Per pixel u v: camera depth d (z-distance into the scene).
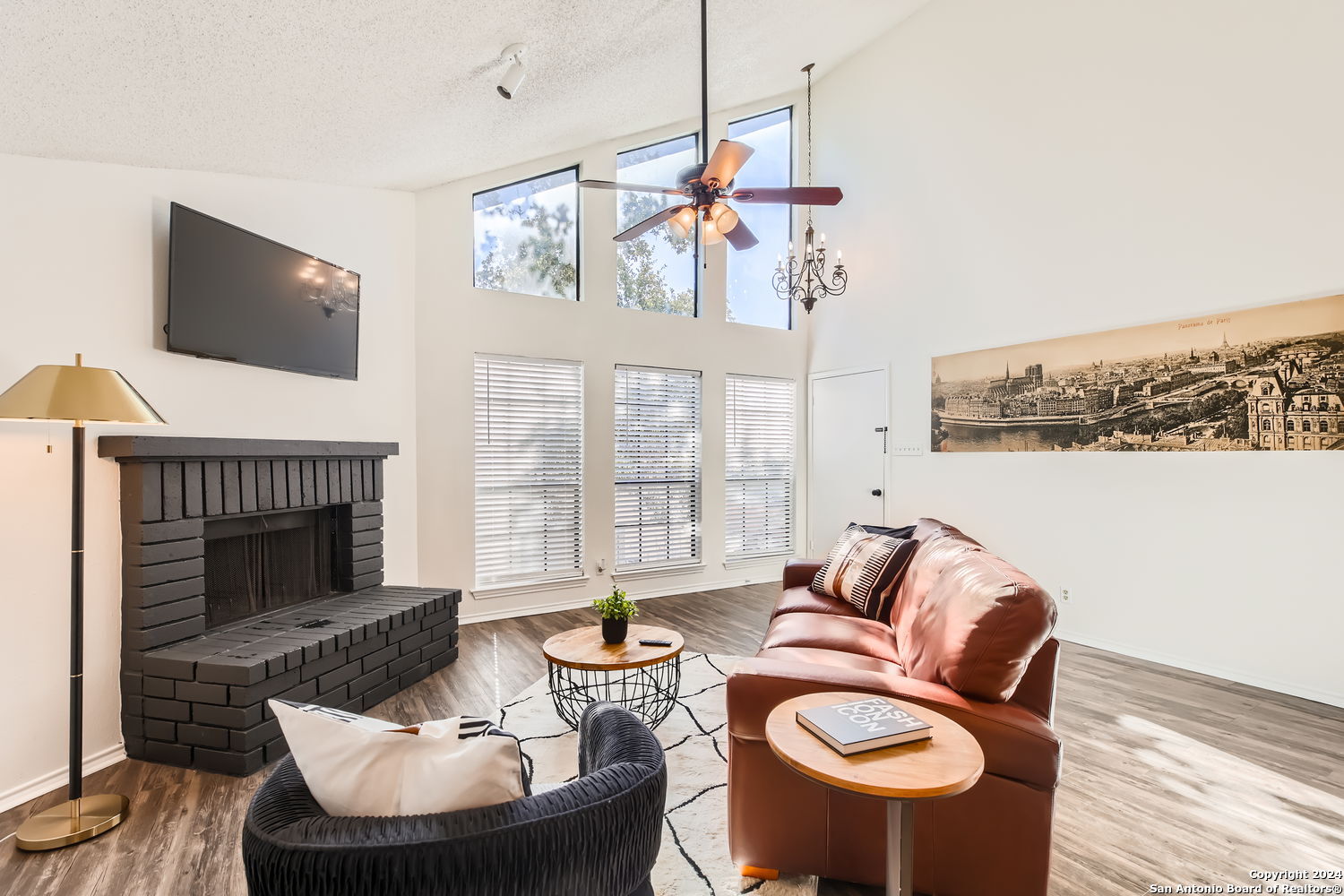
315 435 3.45
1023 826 1.51
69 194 2.32
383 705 2.86
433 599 3.29
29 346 2.20
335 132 2.85
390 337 3.94
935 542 2.60
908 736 1.31
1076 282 3.78
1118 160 3.58
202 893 1.64
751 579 5.56
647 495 5.02
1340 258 2.83
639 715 2.69
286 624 2.79
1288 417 2.98
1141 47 3.48
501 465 4.38
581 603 4.68
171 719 2.33
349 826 0.84
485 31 2.49
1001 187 4.18
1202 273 3.26
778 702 1.65
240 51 2.00
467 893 0.81
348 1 1.95
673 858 1.78
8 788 2.08
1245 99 3.10
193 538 2.56
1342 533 2.84
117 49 1.78
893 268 4.95
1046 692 1.73
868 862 1.63
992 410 4.23
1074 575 3.79
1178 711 2.80
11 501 2.11
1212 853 1.81
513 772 0.94
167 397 2.65
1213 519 3.23
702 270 5.29
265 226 3.17
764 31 4.01
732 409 5.51
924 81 4.67
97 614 2.34
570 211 4.72
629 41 3.24
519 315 4.42
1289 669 2.98
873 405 5.14
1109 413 3.63
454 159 3.78
